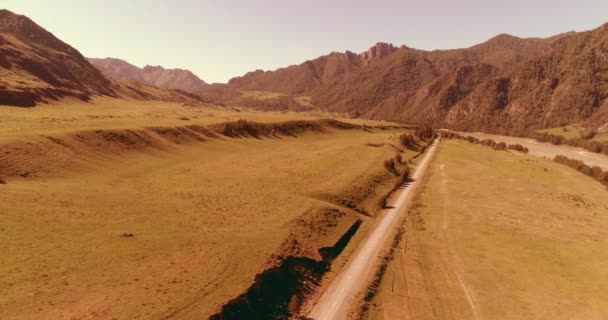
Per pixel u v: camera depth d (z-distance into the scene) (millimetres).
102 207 53375
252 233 53188
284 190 76625
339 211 69812
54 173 63188
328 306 42344
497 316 41188
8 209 45719
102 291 34125
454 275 50375
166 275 38656
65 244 41062
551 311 42094
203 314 33594
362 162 112688
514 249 58688
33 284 33062
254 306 38062
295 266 47688
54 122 93500
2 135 69188
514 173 117312
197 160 95500
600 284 47875
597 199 92938
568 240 62219
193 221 54438
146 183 69875
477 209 78938
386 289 46281
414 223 70375
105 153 79688
